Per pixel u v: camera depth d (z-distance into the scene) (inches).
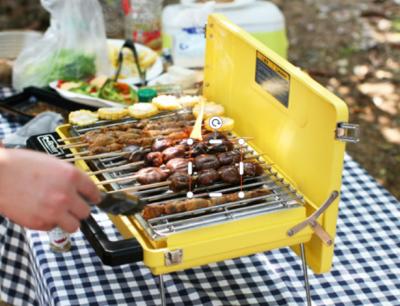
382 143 189.8
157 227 59.7
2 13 259.6
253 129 75.7
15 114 102.5
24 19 256.7
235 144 75.0
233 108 79.8
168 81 106.7
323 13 267.0
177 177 66.2
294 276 77.8
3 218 87.7
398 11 268.8
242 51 75.1
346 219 87.0
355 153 186.1
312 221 62.6
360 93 211.0
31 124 96.0
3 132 100.8
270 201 64.9
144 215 61.1
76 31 111.4
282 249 81.8
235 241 60.9
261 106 73.0
